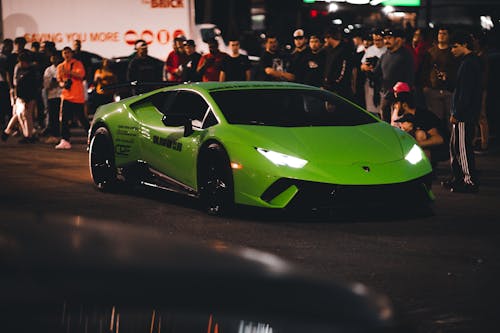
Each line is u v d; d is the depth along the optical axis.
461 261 7.43
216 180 9.41
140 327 2.80
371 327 3.05
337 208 8.77
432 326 5.63
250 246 8.02
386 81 13.91
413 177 9.05
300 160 8.86
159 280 2.97
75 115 17.20
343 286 3.34
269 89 10.02
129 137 10.77
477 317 5.84
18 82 17.61
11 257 2.99
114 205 10.27
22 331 2.71
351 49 14.34
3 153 15.84
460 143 11.13
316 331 2.93
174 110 10.28
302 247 7.96
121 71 22.80
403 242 8.17
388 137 9.46
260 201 8.95
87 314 2.78
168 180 10.18
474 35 15.18
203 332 2.83
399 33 13.78
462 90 11.09
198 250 3.43
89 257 3.07
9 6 22.33
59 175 12.83
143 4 22.58
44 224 3.52
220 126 9.45
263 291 3.06
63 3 22.45
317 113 9.80
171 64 18.16
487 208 10.01
